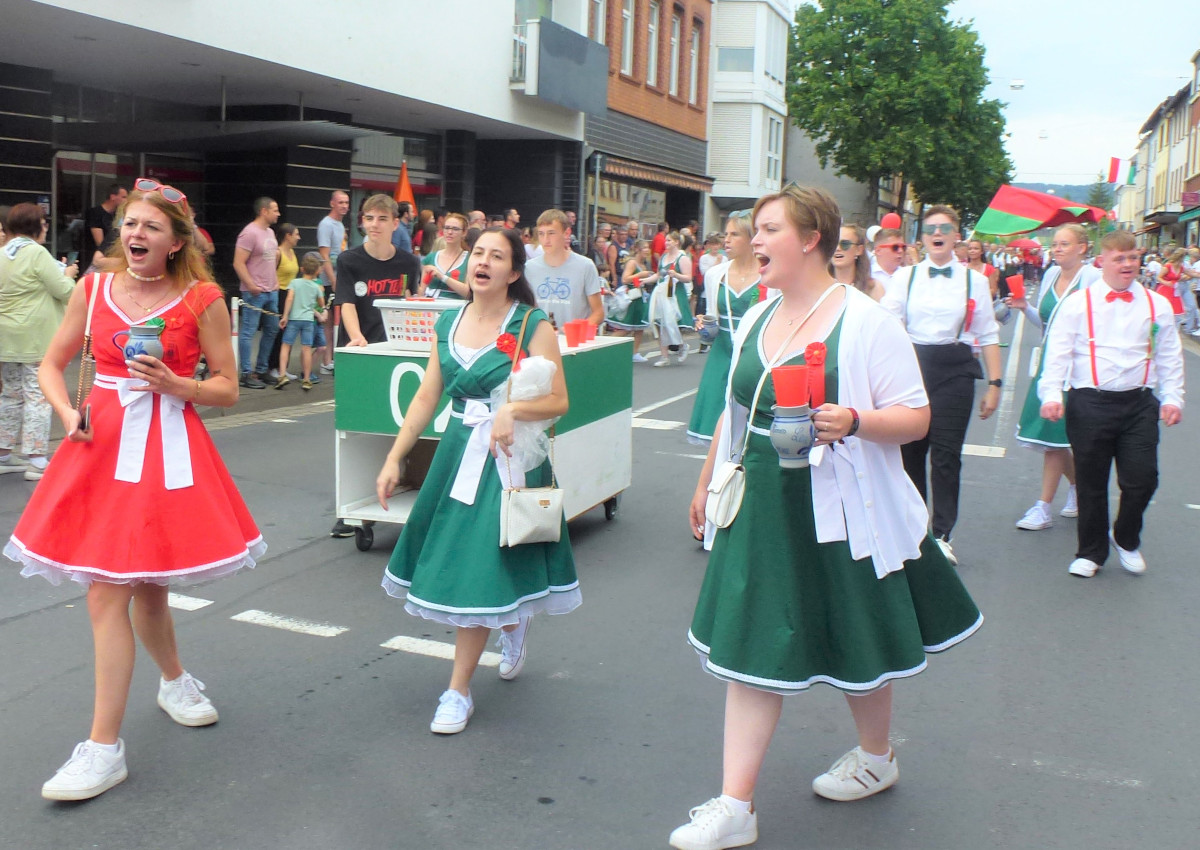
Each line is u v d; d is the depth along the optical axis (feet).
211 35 41.75
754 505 10.55
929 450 21.85
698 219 111.55
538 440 13.73
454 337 13.98
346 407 21.33
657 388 46.98
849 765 12.22
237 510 12.73
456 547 13.46
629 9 88.74
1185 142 221.87
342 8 49.03
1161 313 20.53
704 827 10.77
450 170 70.13
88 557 11.62
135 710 14.01
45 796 11.56
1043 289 25.02
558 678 15.51
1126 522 21.12
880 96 145.48
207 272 12.49
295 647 16.38
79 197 52.60
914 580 11.07
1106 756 13.39
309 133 49.42
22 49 42.57
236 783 12.17
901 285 21.35
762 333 10.89
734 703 10.94
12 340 25.34
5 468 26.66
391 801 11.87
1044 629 17.95
